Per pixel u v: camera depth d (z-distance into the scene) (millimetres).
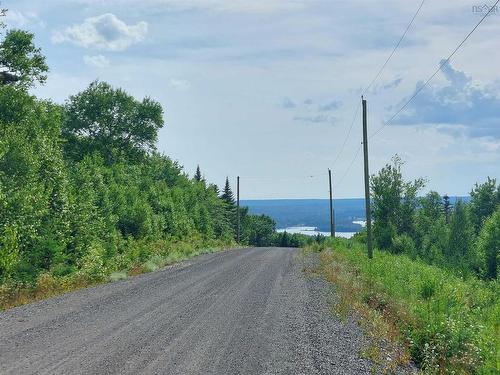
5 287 17594
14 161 23750
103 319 13320
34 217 21922
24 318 13281
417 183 45969
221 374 8680
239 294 18406
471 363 10906
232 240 73688
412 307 15805
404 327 13766
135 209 41125
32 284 19047
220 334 11812
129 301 16516
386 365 10227
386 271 23734
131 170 57500
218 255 41562
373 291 18672
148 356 9641
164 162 80938
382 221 45719
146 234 40688
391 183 45938
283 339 11523
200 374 8602
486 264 39625
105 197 35469
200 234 59344
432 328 12531
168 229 51312
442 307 15203
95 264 23719
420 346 12039
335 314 14852
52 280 19547
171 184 78688
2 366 8680
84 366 8797
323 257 36156
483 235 41781
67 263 24234
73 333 11539
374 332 12797
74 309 14820
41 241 21516
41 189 23000
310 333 12258
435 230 46375
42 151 27312
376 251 37562
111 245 30047
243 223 146000
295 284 21656
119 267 27922
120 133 71375
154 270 28625
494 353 11469
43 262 21531
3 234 20047
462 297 18750
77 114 69812
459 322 12922
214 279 23234
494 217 41438
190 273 26078
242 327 12680
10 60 43281
